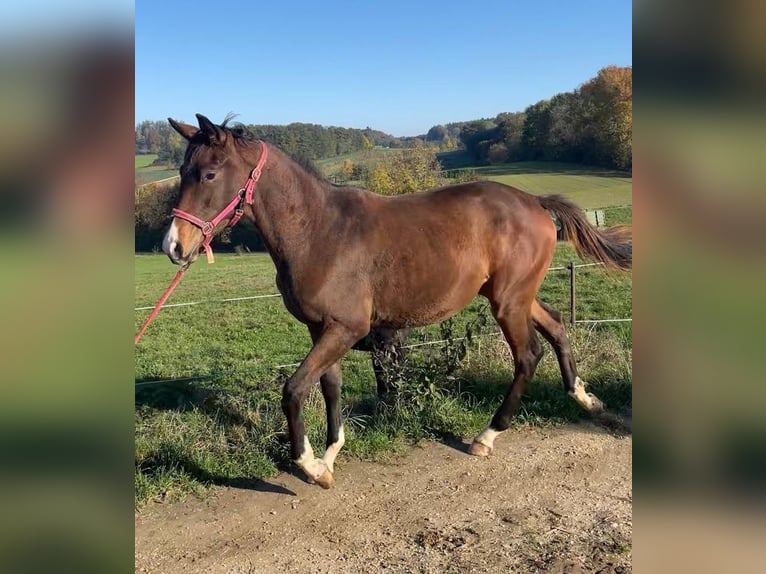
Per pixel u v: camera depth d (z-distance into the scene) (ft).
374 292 11.28
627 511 10.39
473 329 18.30
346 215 11.19
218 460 12.23
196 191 10.32
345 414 14.26
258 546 9.66
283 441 12.86
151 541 9.80
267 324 32.09
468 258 11.87
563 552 9.18
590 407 14.17
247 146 10.66
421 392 14.14
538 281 12.89
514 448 13.00
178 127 11.18
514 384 12.86
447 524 10.17
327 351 10.91
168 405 15.28
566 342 14.12
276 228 10.88
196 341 28.12
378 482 11.71
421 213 11.72
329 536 9.92
